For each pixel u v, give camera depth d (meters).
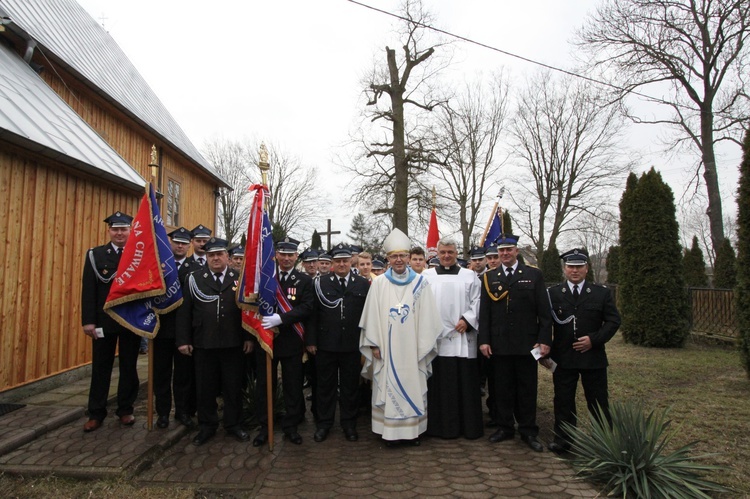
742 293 7.32
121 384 5.13
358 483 4.02
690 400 6.20
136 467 4.14
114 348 5.12
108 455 4.29
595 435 4.27
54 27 11.09
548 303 4.90
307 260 6.10
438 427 5.21
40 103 6.96
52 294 6.20
